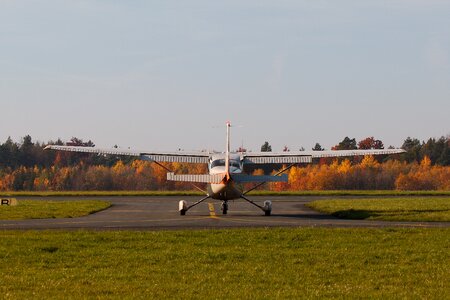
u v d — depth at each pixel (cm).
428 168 17438
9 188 18250
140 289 2250
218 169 4706
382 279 2416
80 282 2358
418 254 2856
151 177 16950
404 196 7856
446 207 5262
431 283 2348
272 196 7881
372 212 4803
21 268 2581
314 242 3133
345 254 2850
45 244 3039
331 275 2481
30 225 3878
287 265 2641
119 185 17188
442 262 2705
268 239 3212
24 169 19038
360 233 3381
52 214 4797
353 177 16550
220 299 2112
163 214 4972
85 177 17600
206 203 6519
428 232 3425
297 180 16262
